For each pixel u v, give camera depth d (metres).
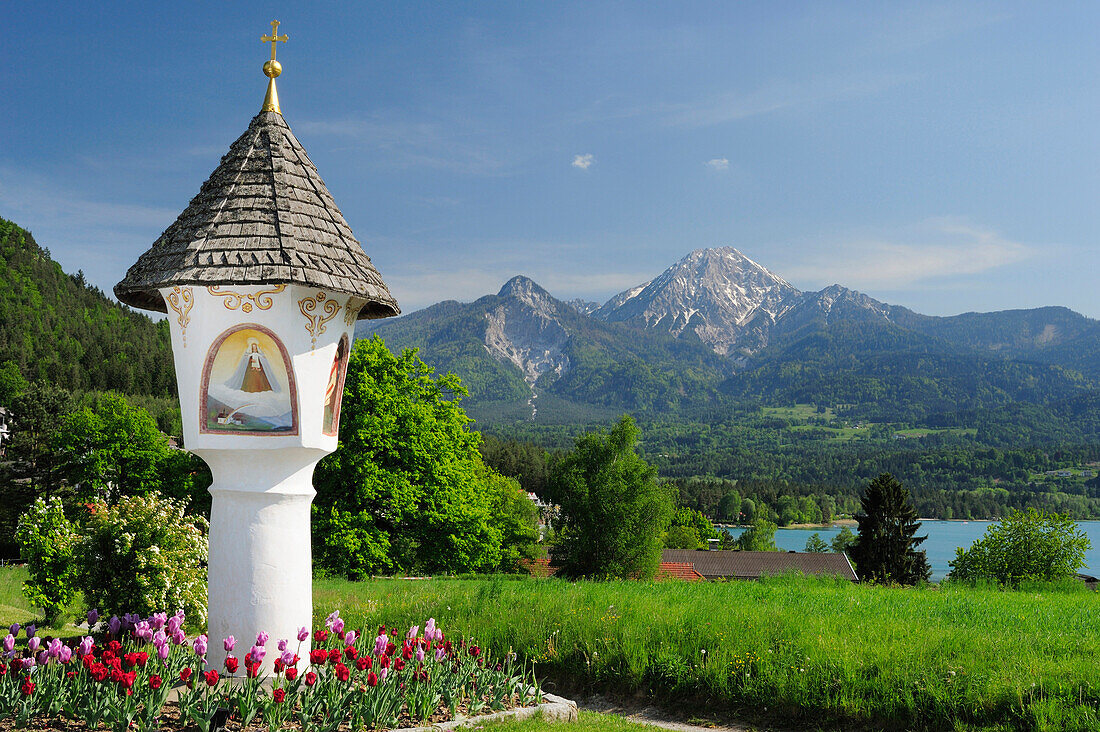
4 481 64.31
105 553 14.08
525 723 9.70
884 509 60.69
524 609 17.45
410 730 8.78
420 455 35.28
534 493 148.12
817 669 12.90
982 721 11.30
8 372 128.75
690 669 13.79
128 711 7.98
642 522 37.34
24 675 8.46
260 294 9.94
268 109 11.20
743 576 72.31
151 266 10.29
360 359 35.06
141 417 59.28
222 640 9.91
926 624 15.45
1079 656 12.85
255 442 9.97
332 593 22.98
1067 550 46.69
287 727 8.36
